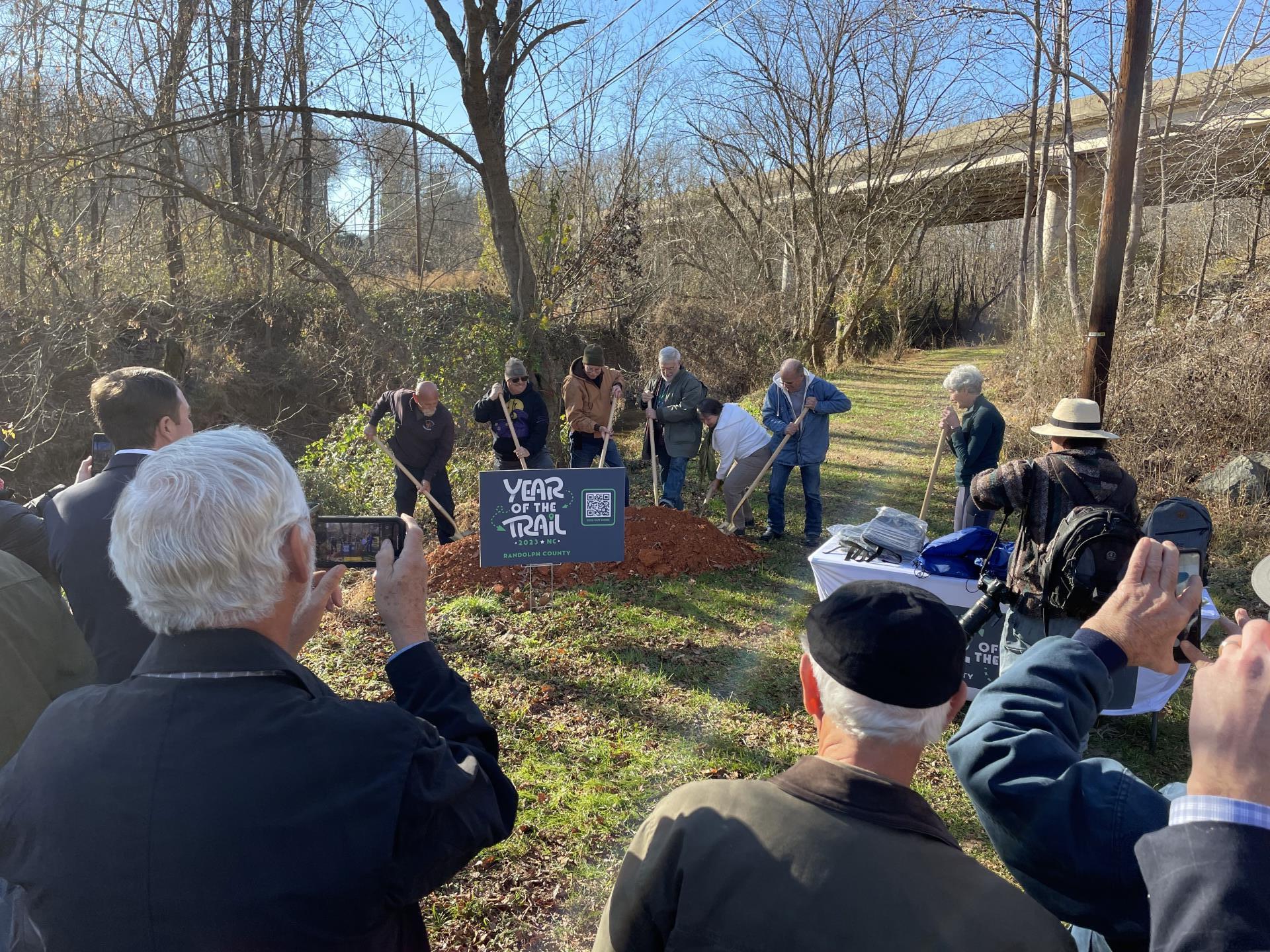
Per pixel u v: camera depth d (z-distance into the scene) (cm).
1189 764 428
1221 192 1262
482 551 580
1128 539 346
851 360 2555
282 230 1455
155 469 138
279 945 119
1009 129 2084
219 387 1705
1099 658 154
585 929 317
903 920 117
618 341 2194
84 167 1316
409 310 1819
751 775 415
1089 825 131
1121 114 735
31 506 308
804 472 795
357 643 581
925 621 132
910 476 1095
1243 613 157
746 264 2748
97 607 235
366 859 121
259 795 120
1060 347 1270
